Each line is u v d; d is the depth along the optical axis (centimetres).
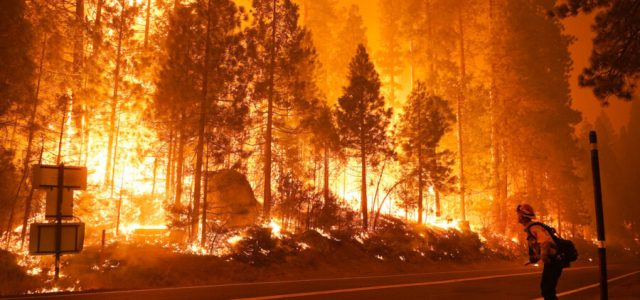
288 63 2416
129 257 1539
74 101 2125
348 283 1312
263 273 1730
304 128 2538
